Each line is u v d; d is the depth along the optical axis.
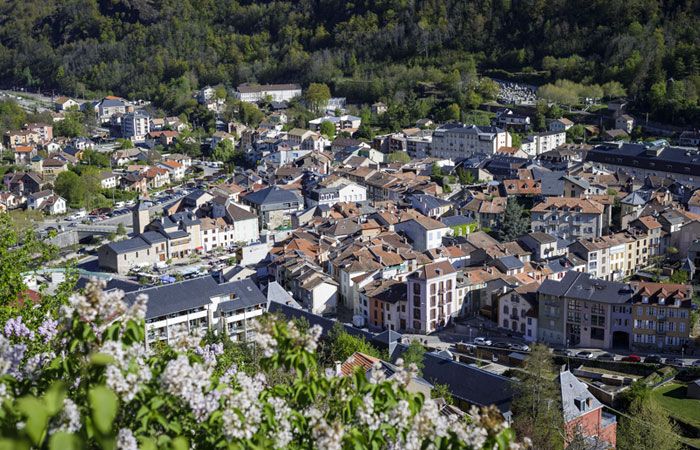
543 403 80.62
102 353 20.25
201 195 194.62
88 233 193.25
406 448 23.17
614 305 116.75
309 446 23.95
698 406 98.00
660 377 105.31
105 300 22.14
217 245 178.50
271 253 157.25
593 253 147.75
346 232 165.62
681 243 158.38
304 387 24.66
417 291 126.00
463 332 127.25
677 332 114.25
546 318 122.06
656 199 176.12
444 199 192.25
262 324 24.56
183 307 113.00
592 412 83.62
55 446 16.36
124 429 20.06
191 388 22.19
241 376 25.52
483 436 23.09
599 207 166.88
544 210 168.38
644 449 83.31
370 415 23.83
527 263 142.75
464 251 148.75
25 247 49.94
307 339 24.33
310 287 134.12
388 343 101.06
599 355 114.44
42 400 17.58
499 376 87.00
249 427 22.11
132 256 163.25
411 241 161.38
